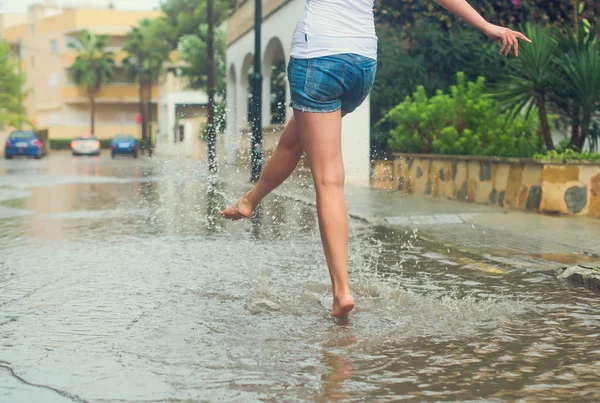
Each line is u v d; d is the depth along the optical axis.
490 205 12.13
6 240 8.52
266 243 8.23
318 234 9.07
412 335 4.18
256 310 4.80
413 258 7.22
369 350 3.89
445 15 19.11
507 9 18.64
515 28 18.64
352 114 18.48
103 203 13.83
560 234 8.77
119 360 3.74
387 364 3.65
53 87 88.06
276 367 3.60
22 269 6.54
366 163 18.55
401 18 18.97
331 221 4.51
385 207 11.98
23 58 91.62
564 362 3.69
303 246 7.97
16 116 65.69
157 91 83.31
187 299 5.18
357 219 10.81
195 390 3.28
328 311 4.75
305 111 4.48
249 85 34.12
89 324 4.50
